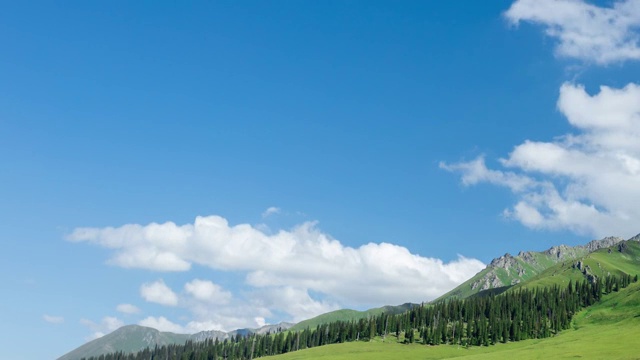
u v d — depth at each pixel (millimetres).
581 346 164375
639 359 129000
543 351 161875
